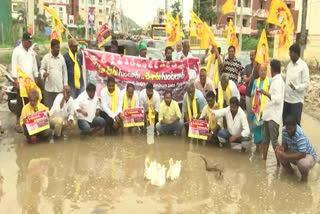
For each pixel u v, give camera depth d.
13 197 5.20
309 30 26.20
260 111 7.27
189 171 6.39
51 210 4.85
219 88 8.17
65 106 7.98
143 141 8.10
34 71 8.30
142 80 9.22
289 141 6.12
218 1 49.31
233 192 5.58
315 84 15.89
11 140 7.82
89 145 7.66
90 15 43.16
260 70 7.27
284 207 5.14
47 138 7.94
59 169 6.28
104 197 5.26
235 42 10.49
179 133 8.60
